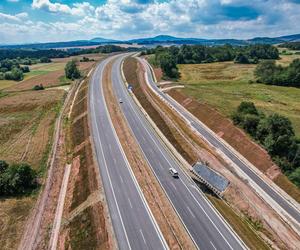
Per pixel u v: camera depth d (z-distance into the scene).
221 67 162.62
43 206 54.66
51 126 92.44
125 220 47.78
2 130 90.06
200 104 94.44
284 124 66.19
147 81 131.88
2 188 56.84
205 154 69.44
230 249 42.81
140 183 58.22
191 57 181.88
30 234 48.06
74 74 161.12
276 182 59.75
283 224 50.19
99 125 86.56
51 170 66.44
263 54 187.50
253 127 73.31
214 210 51.03
